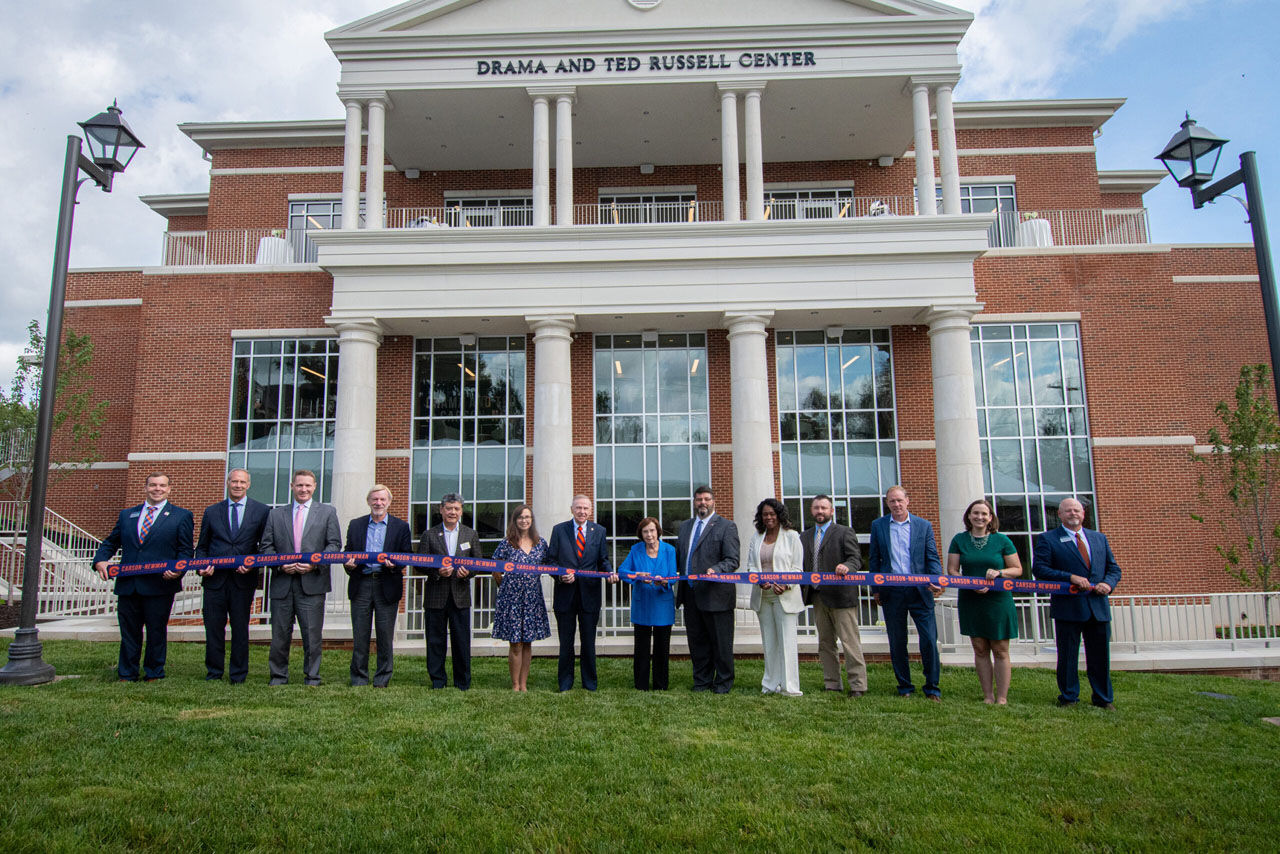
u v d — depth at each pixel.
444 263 16.62
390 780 5.50
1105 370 17.84
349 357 16.64
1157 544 17.31
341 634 13.78
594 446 18.17
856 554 9.10
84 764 5.58
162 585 8.98
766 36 17.50
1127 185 24.17
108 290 22.06
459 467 18.16
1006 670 8.57
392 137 19.81
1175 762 6.20
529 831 4.71
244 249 20.05
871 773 5.80
